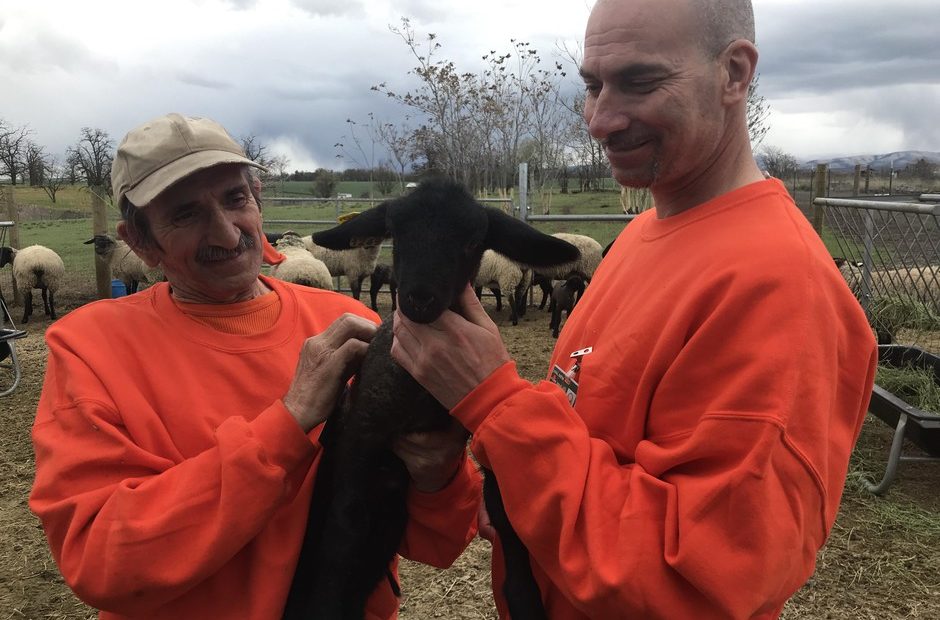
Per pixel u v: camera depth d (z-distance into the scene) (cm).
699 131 171
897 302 749
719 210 177
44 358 1003
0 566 454
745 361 148
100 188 1425
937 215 573
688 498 145
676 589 146
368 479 218
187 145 203
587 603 150
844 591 403
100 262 1409
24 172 5141
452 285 204
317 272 1073
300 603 214
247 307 226
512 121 1705
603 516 154
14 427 712
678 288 170
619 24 167
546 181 2059
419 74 1631
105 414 190
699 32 166
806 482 143
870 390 170
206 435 201
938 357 673
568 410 169
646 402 168
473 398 172
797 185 2336
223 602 192
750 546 140
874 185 2461
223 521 170
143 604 173
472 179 1656
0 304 853
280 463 182
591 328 196
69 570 175
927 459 540
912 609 385
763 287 151
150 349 209
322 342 202
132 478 183
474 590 416
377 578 228
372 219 235
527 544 166
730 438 144
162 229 208
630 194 1669
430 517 232
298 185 4053
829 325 149
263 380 216
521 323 1231
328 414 196
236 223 214
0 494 554
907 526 474
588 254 1073
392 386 209
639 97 169
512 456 165
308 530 226
